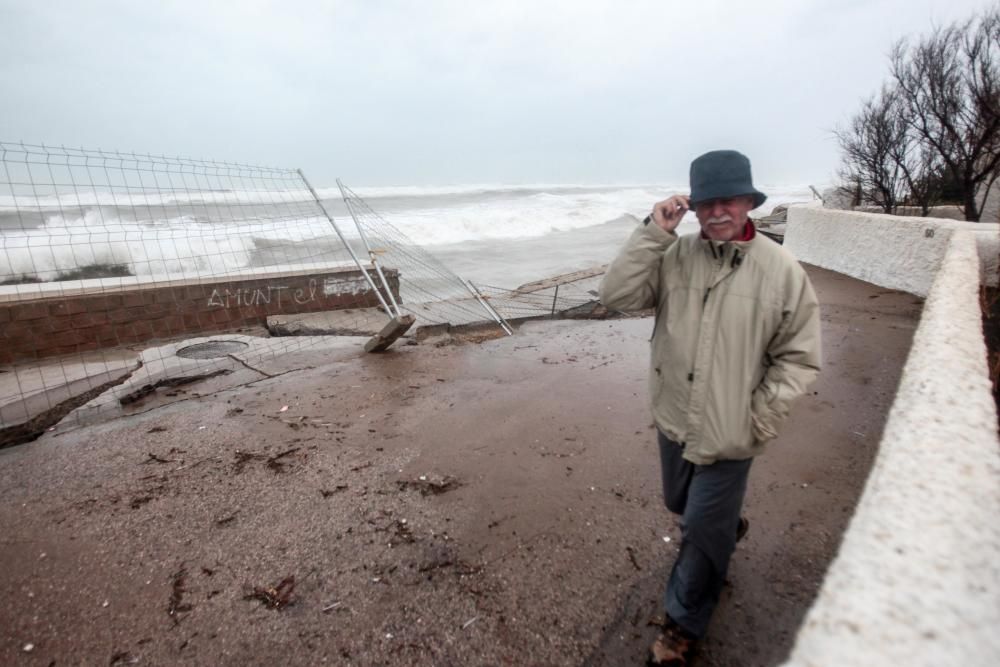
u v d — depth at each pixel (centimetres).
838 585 85
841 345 579
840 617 78
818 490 316
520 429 410
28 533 288
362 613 233
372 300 916
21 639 220
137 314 701
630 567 258
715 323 183
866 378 486
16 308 614
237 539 283
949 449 118
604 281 206
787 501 305
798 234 1192
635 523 290
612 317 842
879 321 671
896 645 71
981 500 99
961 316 254
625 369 551
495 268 1739
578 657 210
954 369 172
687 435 188
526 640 218
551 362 580
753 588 241
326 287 870
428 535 285
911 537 91
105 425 426
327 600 240
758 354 182
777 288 177
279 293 826
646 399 466
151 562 265
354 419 434
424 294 1026
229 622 229
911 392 162
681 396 192
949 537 89
